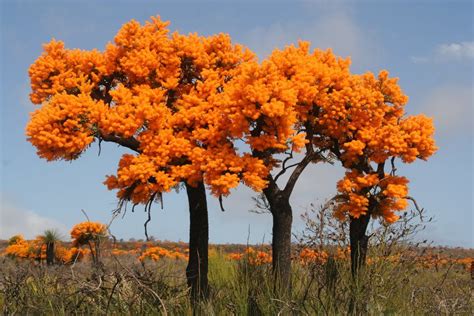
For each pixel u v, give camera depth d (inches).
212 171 380.2
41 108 405.1
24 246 805.2
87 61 450.6
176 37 449.7
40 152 396.2
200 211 447.2
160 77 443.5
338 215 417.4
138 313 242.8
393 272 329.1
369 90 432.5
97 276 257.4
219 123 395.9
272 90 372.5
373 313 267.9
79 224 692.1
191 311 254.5
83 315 247.3
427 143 425.4
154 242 1509.6
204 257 439.5
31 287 297.3
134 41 448.8
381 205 428.8
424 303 303.3
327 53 461.1
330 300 264.2
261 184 382.3
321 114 442.0
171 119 414.0
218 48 462.3
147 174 387.2
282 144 398.9
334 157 471.5
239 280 311.9
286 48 430.9
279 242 415.5
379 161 432.1
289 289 293.1
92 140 396.8
